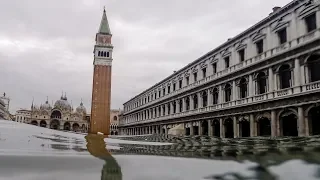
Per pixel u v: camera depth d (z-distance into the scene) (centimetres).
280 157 995
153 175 804
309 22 3394
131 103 12012
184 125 6481
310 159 953
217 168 884
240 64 4550
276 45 3819
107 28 11656
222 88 5022
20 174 714
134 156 1038
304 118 3281
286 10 3666
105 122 10738
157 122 8344
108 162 909
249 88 4278
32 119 16662
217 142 2339
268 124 3959
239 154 1127
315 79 3247
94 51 11469
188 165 903
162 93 8175
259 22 4125
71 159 898
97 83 11000
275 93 3728
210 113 5300
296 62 3441
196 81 6041
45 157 889
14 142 1262
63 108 17462
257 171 844
